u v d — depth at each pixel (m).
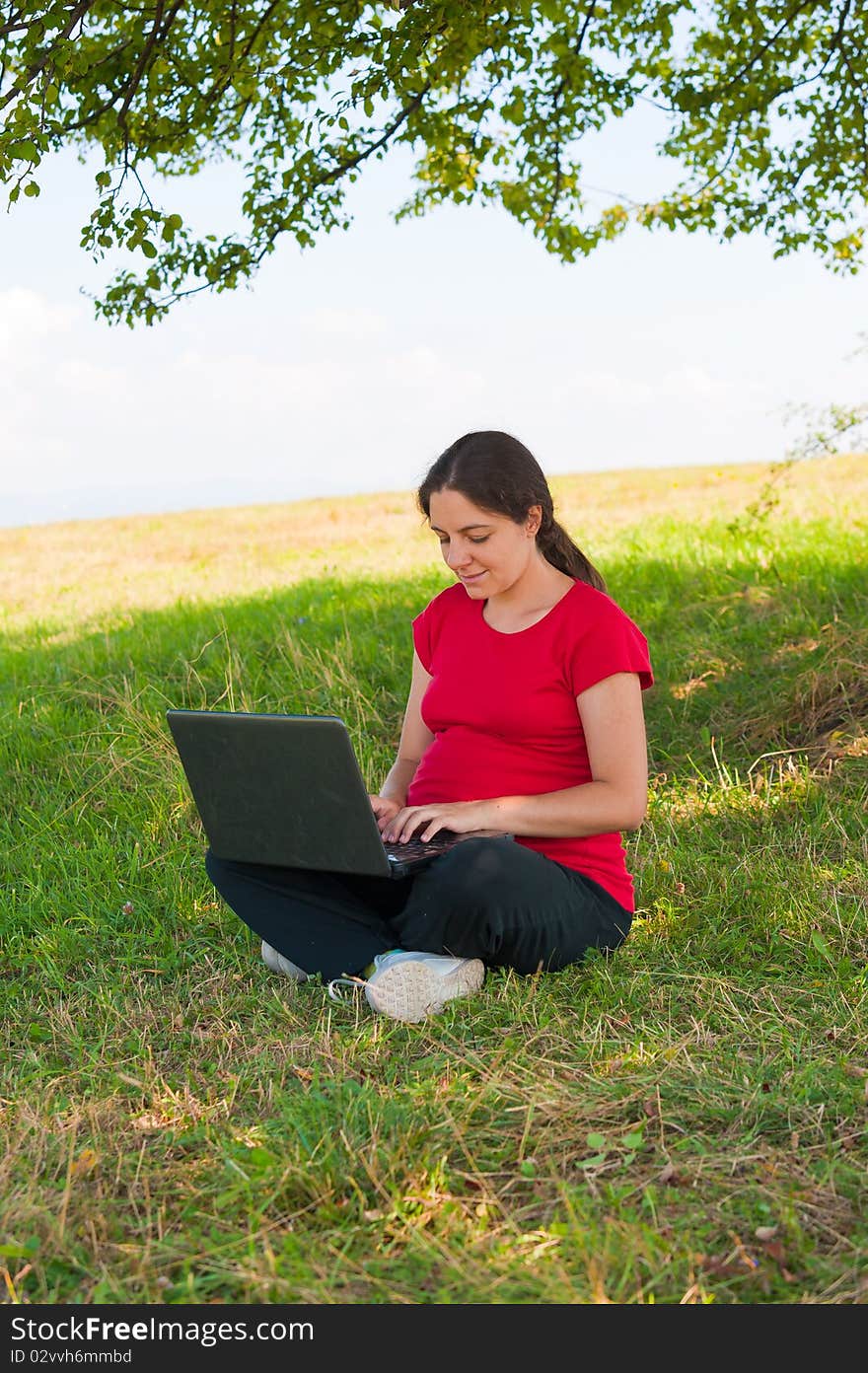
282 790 3.01
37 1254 2.19
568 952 3.26
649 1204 2.23
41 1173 2.49
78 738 5.91
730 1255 2.08
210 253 5.75
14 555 19.09
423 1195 2.26
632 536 11.80
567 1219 2.21
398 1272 2.08
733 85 6.71
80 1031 3.26
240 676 6.66
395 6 4.50
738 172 7.20
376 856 2.97
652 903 3.81
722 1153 2.41
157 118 5.56
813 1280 2.04
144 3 5.23
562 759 3.28
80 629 9.44
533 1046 2.90
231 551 16.78
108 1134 2.63
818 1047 2.83
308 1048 2.98
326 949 3.26
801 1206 2.22
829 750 4.94
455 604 3.44
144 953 3.84
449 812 3.14
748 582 7.91
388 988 3.04
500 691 3.24
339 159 5.84
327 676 6.41
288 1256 2.12
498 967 3.29
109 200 4.79
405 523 18.66
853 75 6.57
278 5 5.32
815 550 8.64
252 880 3.30
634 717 3.18
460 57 5.33
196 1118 2.68
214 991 3.45
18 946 3.94
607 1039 2.92
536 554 3.24
